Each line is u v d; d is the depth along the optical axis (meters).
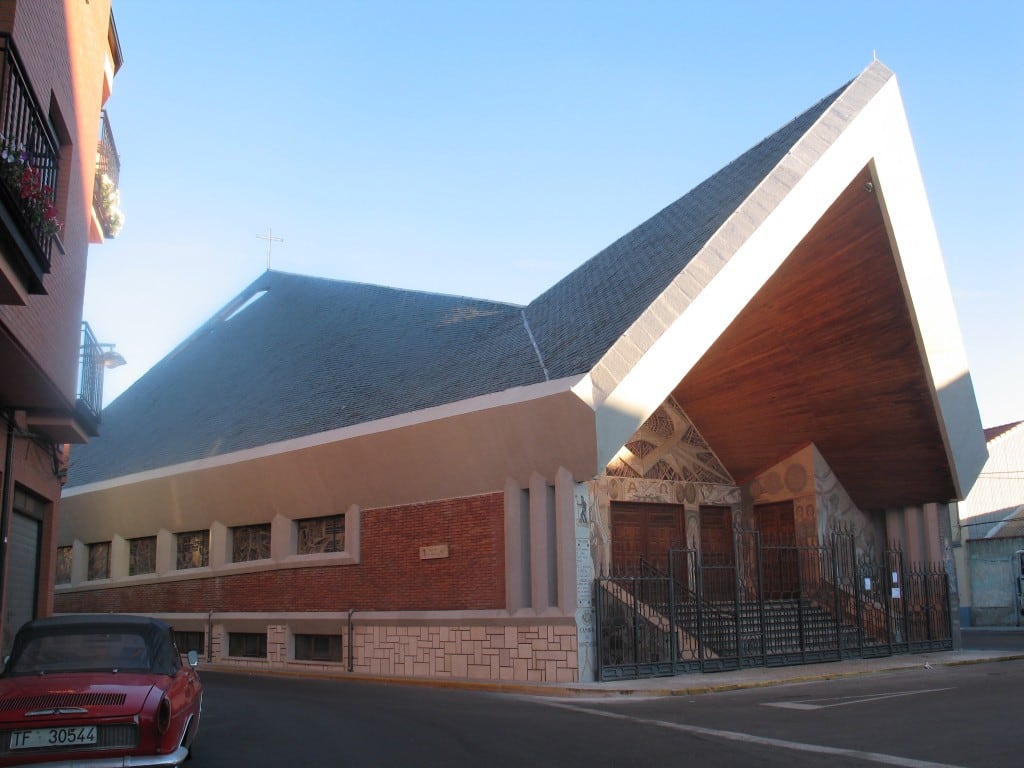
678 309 18.23
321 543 24.42
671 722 12.40
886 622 23.09
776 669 19.47
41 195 10.07
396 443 20.77
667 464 24.98
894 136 20.95
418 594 21.11
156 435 32.97
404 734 11.44
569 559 17.84
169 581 29.03
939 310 22.06
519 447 18.56
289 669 23.84
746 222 19.17
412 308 29.16
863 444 24.52
